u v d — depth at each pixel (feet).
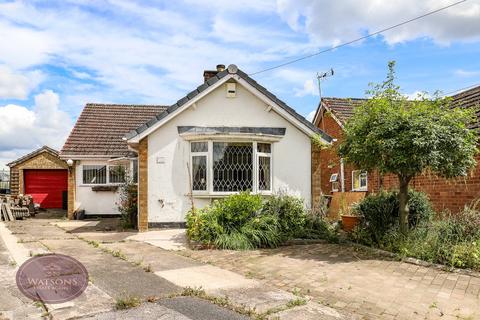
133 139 39.81
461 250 25.63
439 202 38.78
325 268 25.18
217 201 36.52
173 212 40.73
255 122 42.70
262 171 41.96
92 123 64.39
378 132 28.09
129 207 45.06
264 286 20.97
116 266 25.08
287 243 32.99
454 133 27.35
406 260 26.86
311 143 43.60
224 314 16.55
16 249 30.14
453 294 19.95
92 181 59.62
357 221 34.88
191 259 27.71
